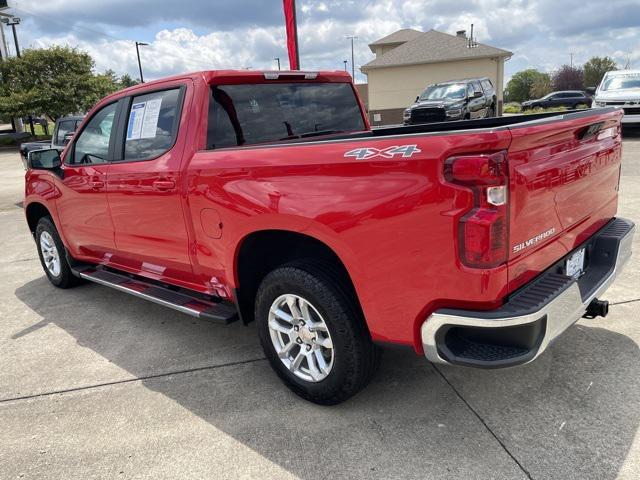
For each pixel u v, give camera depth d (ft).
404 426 9.07
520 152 7.30
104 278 15.08
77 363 12.40
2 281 19.51
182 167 10.93
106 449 9.08
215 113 11.19
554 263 8.72
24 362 12.63
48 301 16.97
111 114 13.52
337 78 13.89
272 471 8.23
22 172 60.18
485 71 102.22
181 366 11.91
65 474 8.52
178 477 8.27
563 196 8.58
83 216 14.69
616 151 10.79
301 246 10.28
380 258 7.96
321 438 8.93
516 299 7.63
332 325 8.91
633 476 7.53
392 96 106.93
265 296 9.90
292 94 12.77
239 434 9.21
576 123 8.41
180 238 11.53
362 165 7.91
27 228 29.04
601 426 8.66
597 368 10.36
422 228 7.43
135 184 12.22
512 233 7.33
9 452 9.17
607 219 10.91
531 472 7.77
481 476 7.77
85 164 14.28
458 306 7.47
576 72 231.30
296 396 10.28
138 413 10.11
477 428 8.86
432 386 10.24
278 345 10.14
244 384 10.92
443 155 7.11
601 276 9.84
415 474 7.91
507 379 10.25
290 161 8.86
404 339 8.18
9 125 151.02
